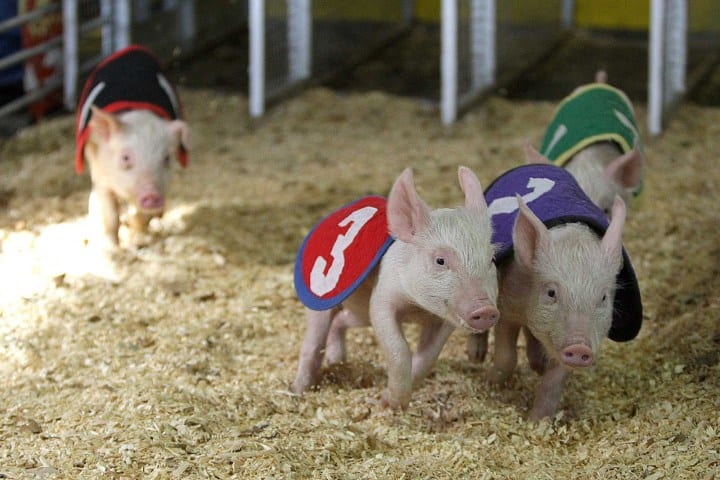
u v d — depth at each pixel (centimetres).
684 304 812
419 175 1165
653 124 1284
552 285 602
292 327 795
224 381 701
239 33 1777
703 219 1000
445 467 585
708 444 589
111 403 659
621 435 620
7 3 1328
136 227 972
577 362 587
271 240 973
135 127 916
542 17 1703
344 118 1391
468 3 1402
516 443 619
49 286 862
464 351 753
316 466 586
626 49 1762
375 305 626
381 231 629
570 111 872
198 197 1088
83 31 1416
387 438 621
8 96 1377
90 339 768
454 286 581
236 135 1319
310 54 1500
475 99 1409
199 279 884
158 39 1556
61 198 1082
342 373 711
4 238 970
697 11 1568
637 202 1006
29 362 730
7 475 570
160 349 751
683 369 689
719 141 1277
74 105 1391
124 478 567
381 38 1741
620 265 611
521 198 623
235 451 595
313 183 1139
